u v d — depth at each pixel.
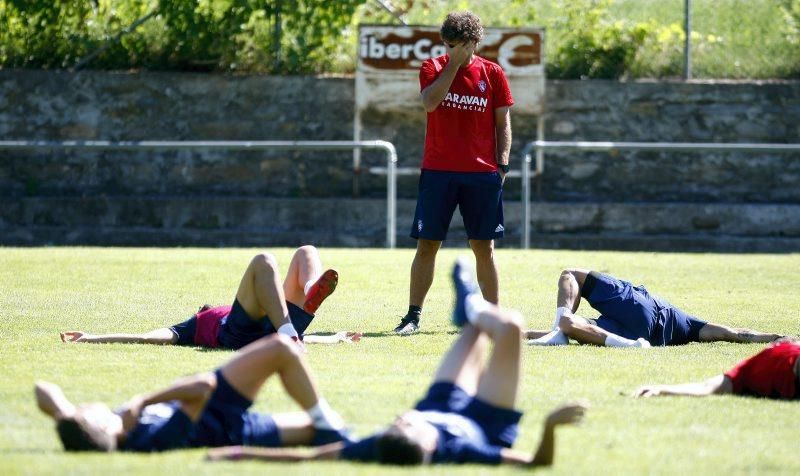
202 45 72.88
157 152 71.12
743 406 22.34
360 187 71.19
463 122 33.34
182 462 16.61
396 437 15.90
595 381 24.81
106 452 17.17
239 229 68.25
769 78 73.19
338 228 68.06
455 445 16.33
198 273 44.94
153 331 29.20
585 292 31.11
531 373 25.66
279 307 27.42
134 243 67.25
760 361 23.61
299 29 72.94
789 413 21.77
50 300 37.69
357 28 71.56
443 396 16.98
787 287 43.69
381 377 24.95
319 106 71.25
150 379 24.06
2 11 73.38
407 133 70.94
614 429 19.86
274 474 15.77
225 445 17.72
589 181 71.12
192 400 17.55
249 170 71.19
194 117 71.25
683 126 71.12
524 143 70.69
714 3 76.56
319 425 18.02
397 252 54.38
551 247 67.31
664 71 73.69
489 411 16.80
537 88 69.75
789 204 69.50
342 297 39.88
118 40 73.38
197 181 71.06
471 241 34.00
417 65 70.25
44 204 68.69
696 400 22.81
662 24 74.88
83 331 31.52
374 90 70.25
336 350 28.78
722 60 73.94
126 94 71.25
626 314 30.61
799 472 16.94
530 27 69.44
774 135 71.00
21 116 71.19
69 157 71.00
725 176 70.81
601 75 73.44
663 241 67.19
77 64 72.88
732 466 17.23
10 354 27.16
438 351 28.86
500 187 33.84
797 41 74.50
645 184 71.00
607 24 74.12
